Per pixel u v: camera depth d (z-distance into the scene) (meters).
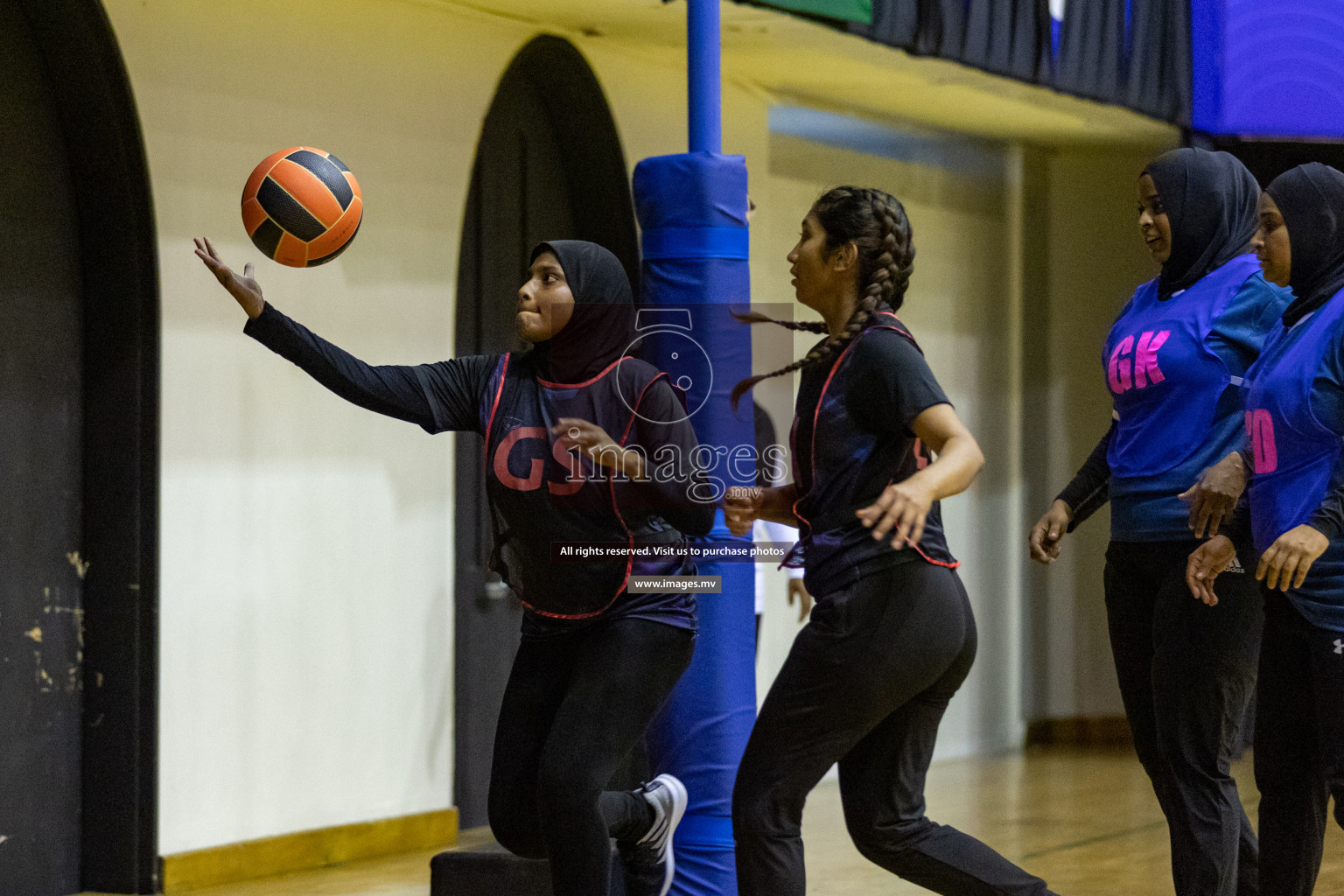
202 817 9.43
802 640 5.75
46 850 9.09
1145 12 13.25
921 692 5.90
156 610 9.15
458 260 11.05
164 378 9.18
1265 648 6.44
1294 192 6.29
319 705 10.08
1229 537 6.56
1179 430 7.02
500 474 6.35
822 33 11.30
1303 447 6.22
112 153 9.04
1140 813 12.02
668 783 7.47
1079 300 16.50
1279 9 14.09
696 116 7.91
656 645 6.33
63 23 8.77
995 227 16.08
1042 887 5.95
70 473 9.20
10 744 8.88
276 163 6.45
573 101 11.93
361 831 10.24
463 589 11.23
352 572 10.28
